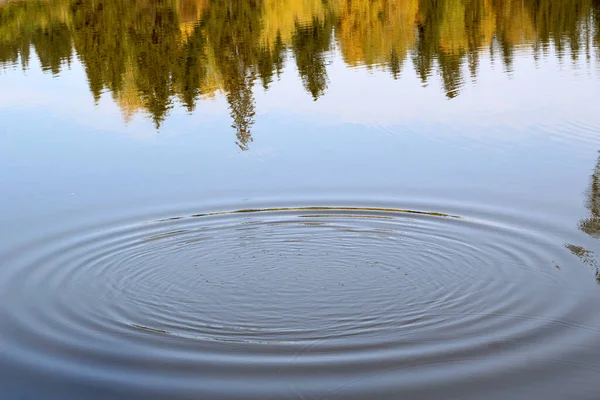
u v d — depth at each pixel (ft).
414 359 21.40
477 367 20.84
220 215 34.12
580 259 27.55
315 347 22.38
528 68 63.00
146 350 22.38
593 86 55.01
